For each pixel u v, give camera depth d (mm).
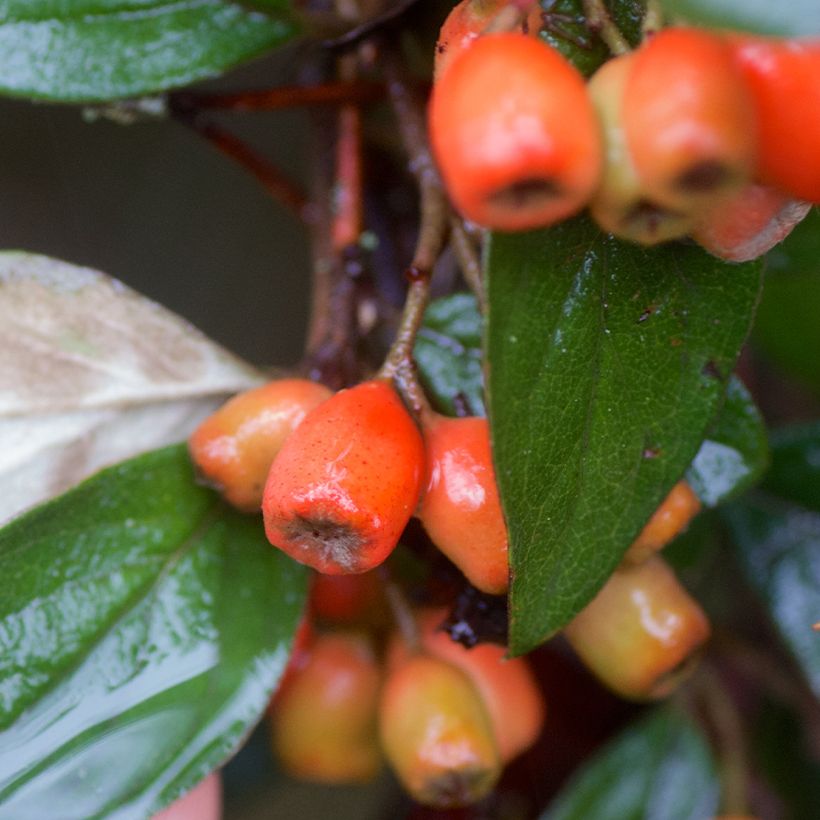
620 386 116
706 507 130
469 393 131
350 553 114
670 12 103
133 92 131
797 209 110
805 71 103
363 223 147
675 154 102
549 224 108
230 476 124
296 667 141
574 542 116
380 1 133
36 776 121
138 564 126
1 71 129
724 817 148
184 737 124
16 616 122
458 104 103
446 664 134
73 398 130
